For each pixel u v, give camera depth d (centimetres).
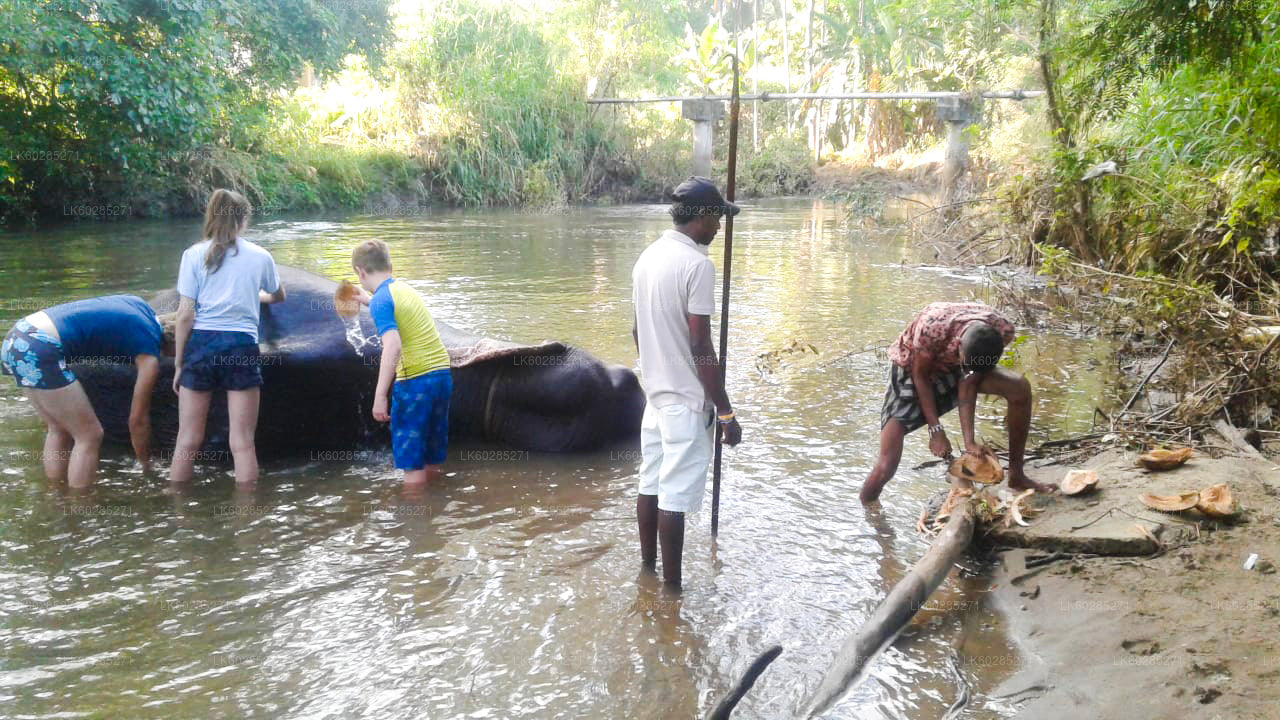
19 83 1686
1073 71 671
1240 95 765
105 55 1614
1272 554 405
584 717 323
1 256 1316
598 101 2369
